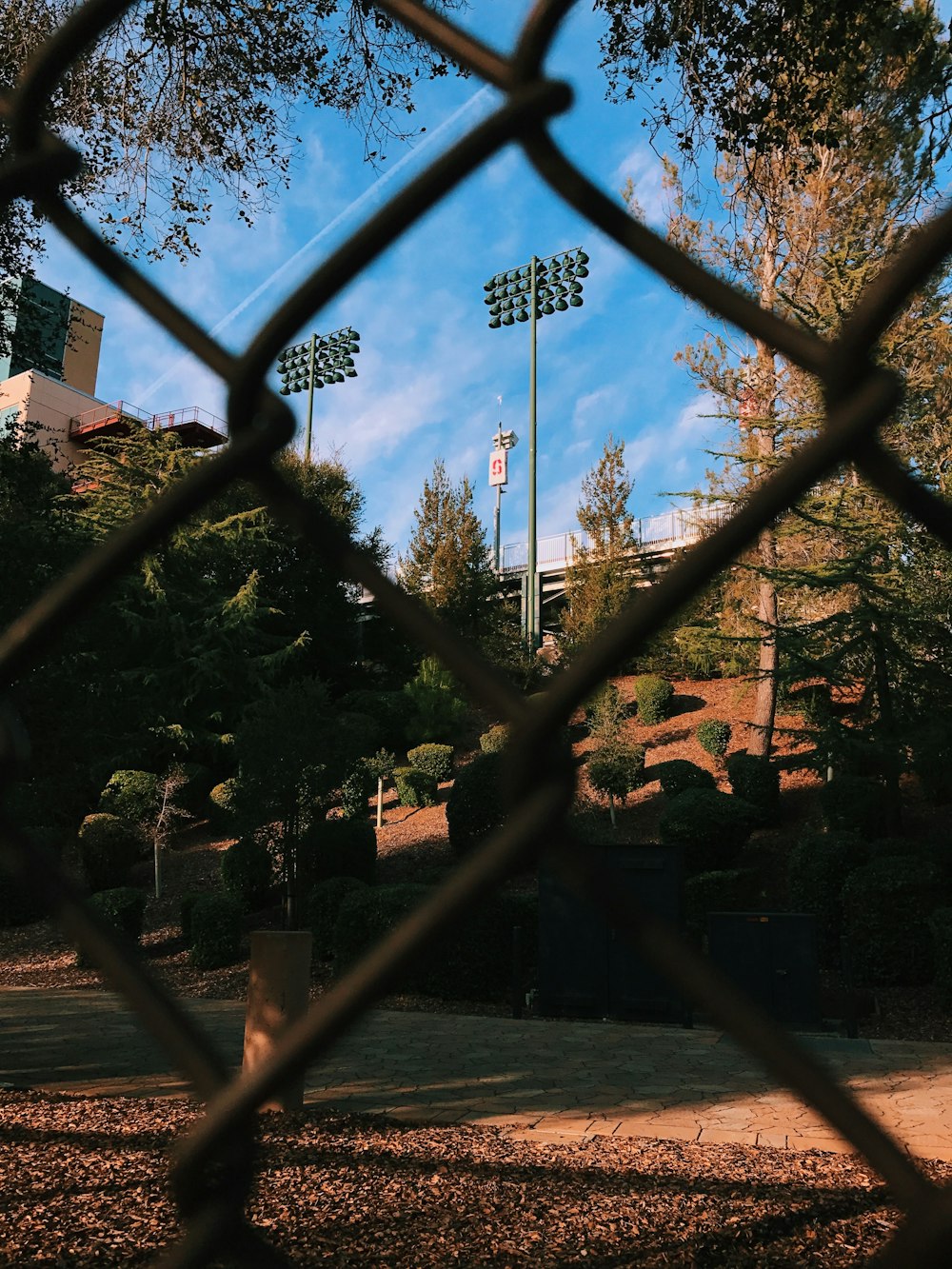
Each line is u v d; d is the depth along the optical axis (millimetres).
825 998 10492
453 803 17062
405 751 26422
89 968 13805
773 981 9680
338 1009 665
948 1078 7203
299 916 14734
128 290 842
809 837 13062
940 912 10633
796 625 16953
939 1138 5418
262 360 763
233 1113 687
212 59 8273
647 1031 9422
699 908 13320
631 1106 6102
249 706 15312
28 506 10125
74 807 10250
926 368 13664
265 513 27078
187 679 24812
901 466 574
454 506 30109
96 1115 5586
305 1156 4703
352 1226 3719
